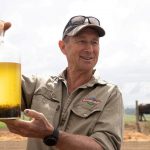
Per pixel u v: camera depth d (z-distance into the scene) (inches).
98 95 69.9
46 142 59.2
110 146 66.3
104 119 68.2
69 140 60.8
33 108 71.6
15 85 53.4
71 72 72.5
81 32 70.3
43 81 73.0
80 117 68.6
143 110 586.6
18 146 274.7
